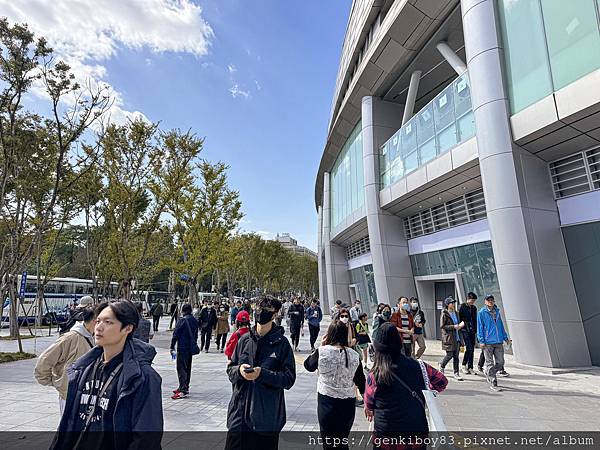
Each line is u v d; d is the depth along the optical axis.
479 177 12.92
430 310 17.36
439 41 15.95
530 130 9.80
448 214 15.55
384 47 17.09
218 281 39.66
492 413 5.80
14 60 11.29
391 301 17.66
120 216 16.48
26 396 6.79
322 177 38.47
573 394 7.00
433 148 14.63
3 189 12.09
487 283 13.34
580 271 9.80
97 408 2.05
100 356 2.26
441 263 15.98
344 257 33.47
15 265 13.38
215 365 10.42
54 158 13.85
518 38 10.48
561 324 9.51
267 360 3.14
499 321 7.71
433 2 14.34
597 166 9.61
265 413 3.03
